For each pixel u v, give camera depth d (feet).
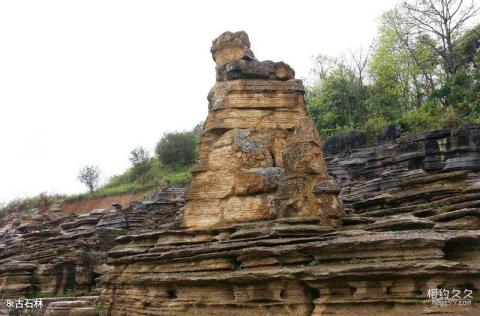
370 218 45.37
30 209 218.79
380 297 35.70
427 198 55.83
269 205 51.29
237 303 42.27
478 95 102.94
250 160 53.93
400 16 153.48
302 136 49.11
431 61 152.46
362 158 94.38
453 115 98.48
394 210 52.95
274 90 56.90
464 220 45.39
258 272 39.99
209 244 48.52
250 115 56.13
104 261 89.66
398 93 149.48
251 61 57.77
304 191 47.09
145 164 214.07
